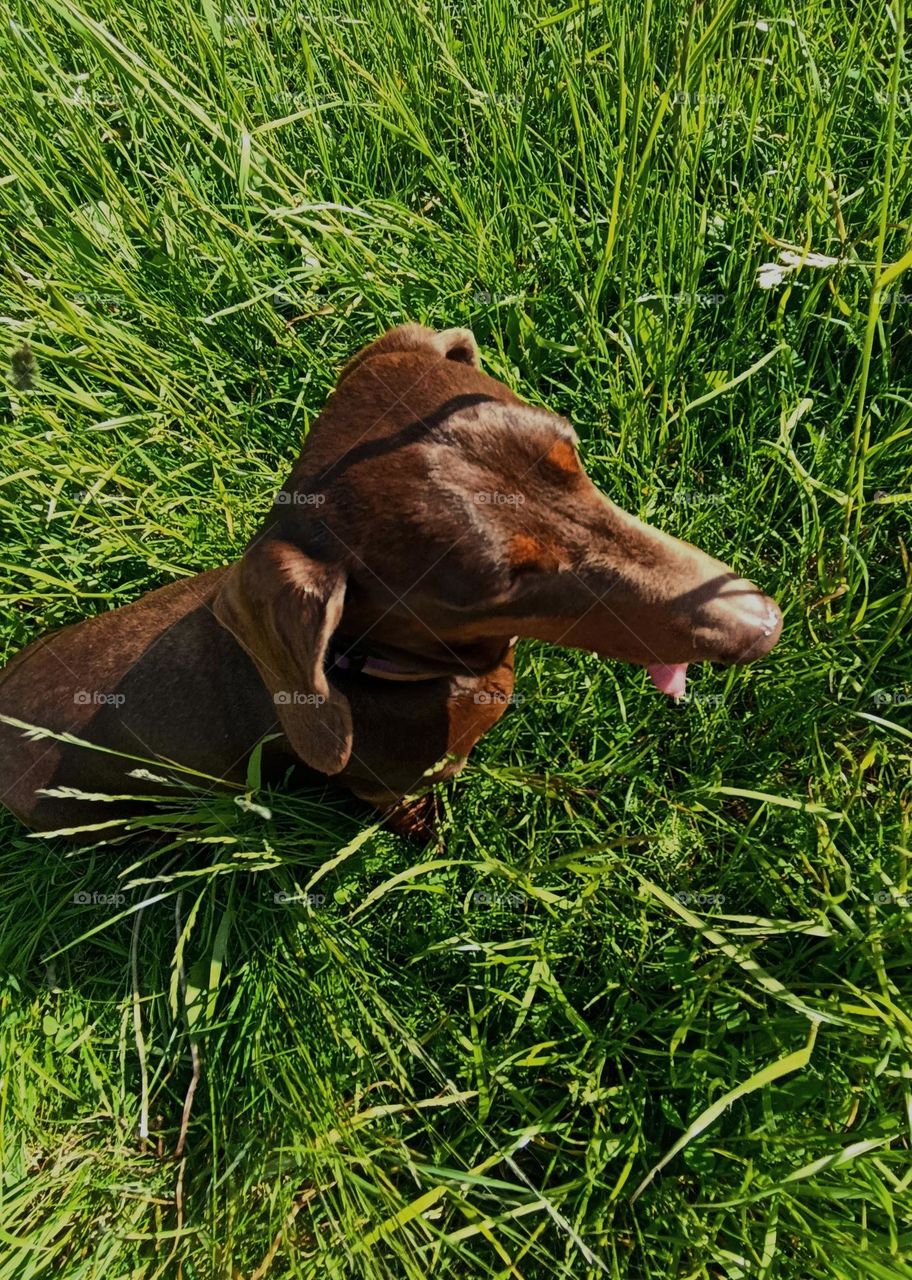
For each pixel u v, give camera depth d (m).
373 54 0.63
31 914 0.53
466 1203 0.38
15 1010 0.50
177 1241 0.45
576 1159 0.43
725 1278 0.40
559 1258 0.42
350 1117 0.42
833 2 0.56
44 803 0.50
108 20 0.61
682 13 0.53
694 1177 0.42
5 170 0.62
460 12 0.63
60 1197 0.48
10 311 0.59
